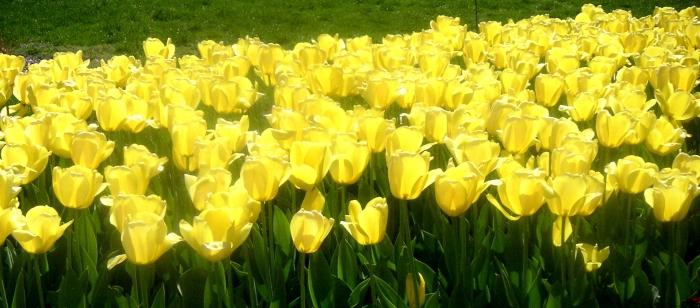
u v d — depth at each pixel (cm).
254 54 495
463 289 254
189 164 306
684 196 248
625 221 297
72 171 251
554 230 262
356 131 315
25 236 226
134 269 246
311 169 251
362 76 428
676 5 1775
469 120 321
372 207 235
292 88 374
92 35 1562
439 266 284
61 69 471
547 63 471
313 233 229
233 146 305
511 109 311
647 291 266
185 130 297
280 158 242
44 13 1725
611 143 308
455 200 238
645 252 293
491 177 311
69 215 285
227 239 217
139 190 265
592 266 260
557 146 296
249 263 250
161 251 223
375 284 252
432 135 313
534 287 257
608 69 448
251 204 230
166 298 273
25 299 260
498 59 513
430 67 459
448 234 272
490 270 271
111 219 234
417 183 242
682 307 275
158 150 371
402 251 269
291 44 1526
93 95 391
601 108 364
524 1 1873
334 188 296
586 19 708
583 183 233
